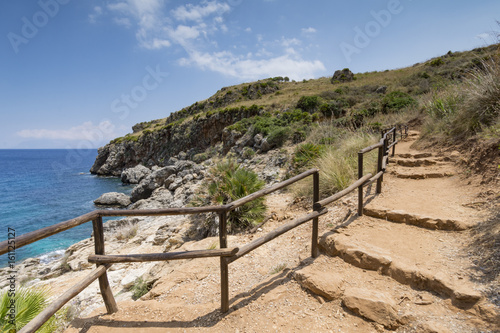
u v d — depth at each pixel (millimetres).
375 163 7191
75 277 8078
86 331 2932
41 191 30125
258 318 2885
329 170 6637
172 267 5242
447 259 3328
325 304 2943
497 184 4844
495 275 2811
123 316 3160
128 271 7090
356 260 3512
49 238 14172
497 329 2262
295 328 2686
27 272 9672
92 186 33406
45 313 2215
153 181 23031
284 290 3266
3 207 22344
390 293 2939
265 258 4508
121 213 2898
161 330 2875
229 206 2922
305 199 7086
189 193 15820
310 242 4426
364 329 2570
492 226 3688
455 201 4945
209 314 3062
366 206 5004
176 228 8992
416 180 6473
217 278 4137
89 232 15094
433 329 2350
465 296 2613
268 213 7000
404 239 3953
